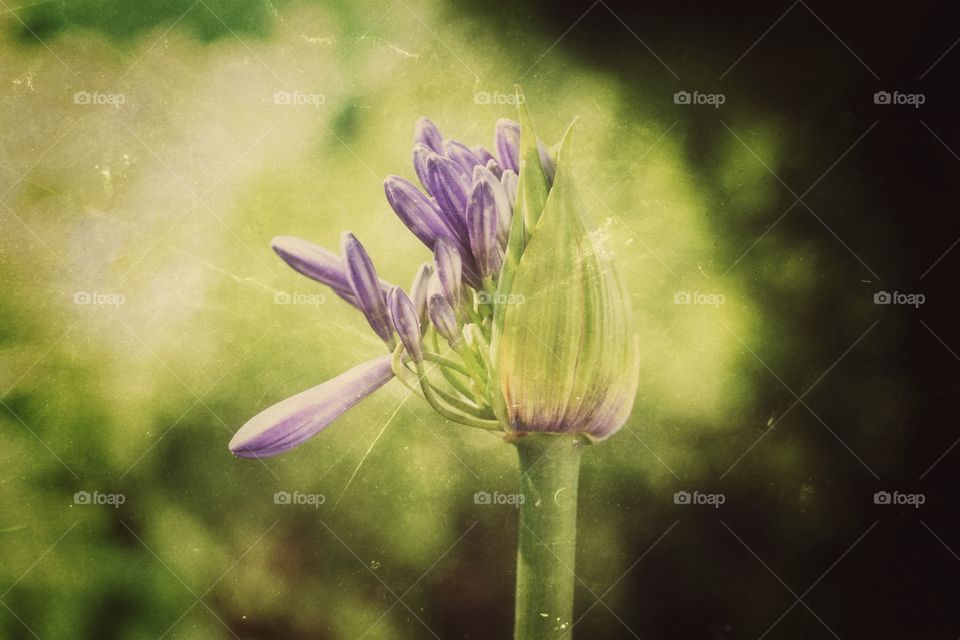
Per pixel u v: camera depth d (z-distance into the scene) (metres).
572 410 0.34
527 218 0.33
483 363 0.34
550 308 0.33
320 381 0.36
